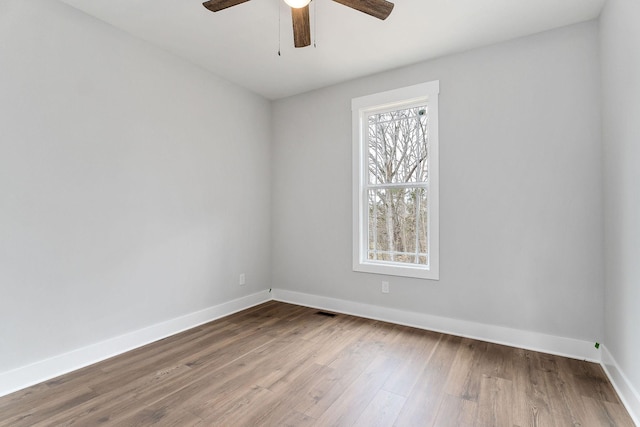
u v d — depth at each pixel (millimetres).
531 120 2633
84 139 2369
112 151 2537
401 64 3168
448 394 1972
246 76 3467
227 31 2623
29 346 2090
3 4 1991
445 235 2994
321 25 2514
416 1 2213
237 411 1807
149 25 2537
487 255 2814
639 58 1680
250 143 3863
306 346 2695
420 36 2666
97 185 2445
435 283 3051
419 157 3234
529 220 2646
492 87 2787
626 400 1854
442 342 2770
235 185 3656
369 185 3512
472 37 2680
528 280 2650
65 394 1975
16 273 2039
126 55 2629
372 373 2232
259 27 2568
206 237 3314
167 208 2947
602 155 2354
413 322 3164
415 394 1973
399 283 3254
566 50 2508
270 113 4152
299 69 3297
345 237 3607
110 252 2525
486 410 1812
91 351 2395
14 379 2014
